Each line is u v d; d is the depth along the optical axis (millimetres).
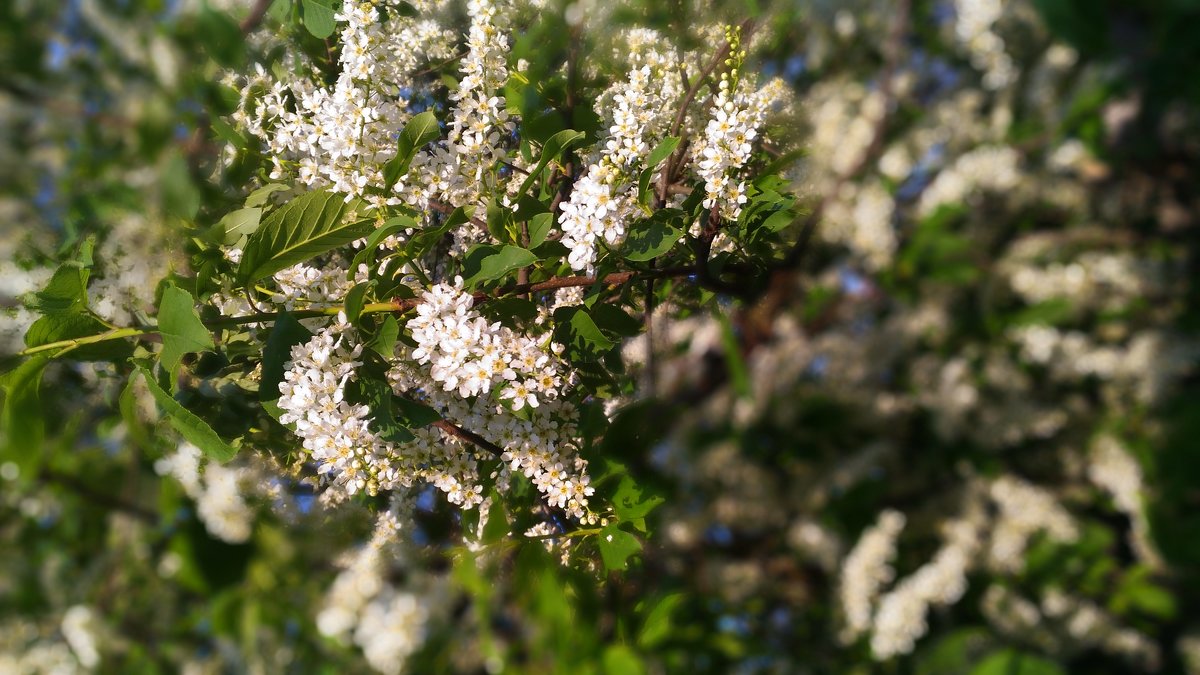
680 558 635
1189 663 536
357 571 320
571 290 551
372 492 451
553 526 508
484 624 315
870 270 617
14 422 329
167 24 292
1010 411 598
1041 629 572
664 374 650
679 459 655
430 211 516
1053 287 560
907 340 626
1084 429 588
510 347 449
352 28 486
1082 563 582
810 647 628
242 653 289
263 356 422
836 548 653
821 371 658
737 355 510
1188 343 541
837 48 575
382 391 438
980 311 600
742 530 667
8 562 289
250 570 295
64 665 284
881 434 665
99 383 400
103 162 292
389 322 424
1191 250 519
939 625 617
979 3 439
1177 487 540
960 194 549
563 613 339
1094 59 331
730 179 515
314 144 476
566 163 561
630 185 481
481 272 446
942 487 646
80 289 365
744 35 583
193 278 421
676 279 623
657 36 589
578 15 558
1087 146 465
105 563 293
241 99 473
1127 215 525
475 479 503
